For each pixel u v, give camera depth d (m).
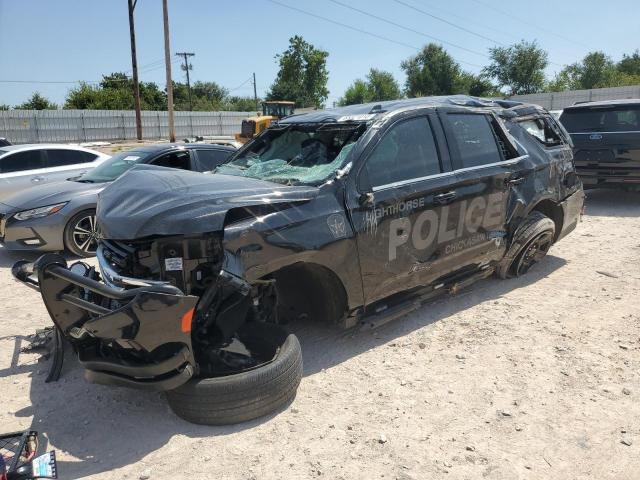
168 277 3.23
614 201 10.49
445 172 4.41
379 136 4.04
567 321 4.68
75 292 3.29
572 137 9.80
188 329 2.95
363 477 2.79
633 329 4.49
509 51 59.53
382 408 3.42
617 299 5.16
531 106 5.88
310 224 3.49
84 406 3.50
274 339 3.54
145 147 8.23
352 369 3.91
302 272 3.81
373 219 3.82
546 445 3.03
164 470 2.86
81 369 4.00
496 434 3.14
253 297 3.63
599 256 6.61
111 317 2.84
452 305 5.07
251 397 3.15
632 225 8.32
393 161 4.09
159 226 3.12
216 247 3.23
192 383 3.11
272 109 30.84
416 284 4.31
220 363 3.32
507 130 5.22
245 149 4.80
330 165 3.90
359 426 3.23
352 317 3.99
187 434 3.16
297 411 3.38
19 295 5.82
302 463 2.90
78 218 7.13
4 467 2.47
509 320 4.71
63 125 40.44
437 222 4.29
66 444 3.10
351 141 4.03
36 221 6.93
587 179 9.71
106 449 3.05
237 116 49.88
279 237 3.34
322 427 3.22
